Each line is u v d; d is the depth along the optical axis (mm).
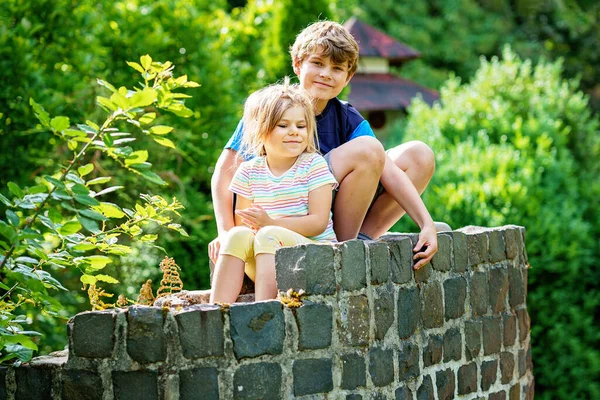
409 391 5871
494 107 17047
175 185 14164
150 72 5684
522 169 15188
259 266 5551
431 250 6098
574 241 15094
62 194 5094
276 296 5531
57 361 5180
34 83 11398
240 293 6180
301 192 5961
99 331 4973
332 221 6352
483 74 18344
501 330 7109
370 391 5527
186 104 14320
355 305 5477
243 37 17703
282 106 5961
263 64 17812
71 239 5410
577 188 16250
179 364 4938
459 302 6539
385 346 5676
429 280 6215
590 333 15555
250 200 6152
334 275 5398
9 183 5152
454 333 6461
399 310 5828
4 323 5496
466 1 37156
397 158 7082
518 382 7363
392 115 24609
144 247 12484
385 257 5734
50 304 5574
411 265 6012
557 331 15352
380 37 25531
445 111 17453
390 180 6590
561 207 15680
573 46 39156
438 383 6227
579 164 17672
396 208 7168
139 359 4930
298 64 6965
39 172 11992
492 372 6953
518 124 16344
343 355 5402
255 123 6078
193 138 13758
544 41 38969
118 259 12258
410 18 36375
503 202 14781
